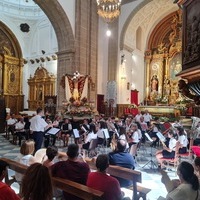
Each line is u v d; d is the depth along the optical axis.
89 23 16.55
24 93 24.14
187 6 4.08
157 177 6.49
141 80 22.62
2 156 8.69
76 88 14.32
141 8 17.81
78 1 15.52
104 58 18.58
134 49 20.59
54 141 10.76
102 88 18.53
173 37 21.56
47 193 1.92
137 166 7.62
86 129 9.77
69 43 15.21
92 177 3.19
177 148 6.78
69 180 3.25
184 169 2.85
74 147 3.55
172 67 21.75
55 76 21.78
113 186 3.06
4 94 22.52
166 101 20.91
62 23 15.11
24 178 1.98
